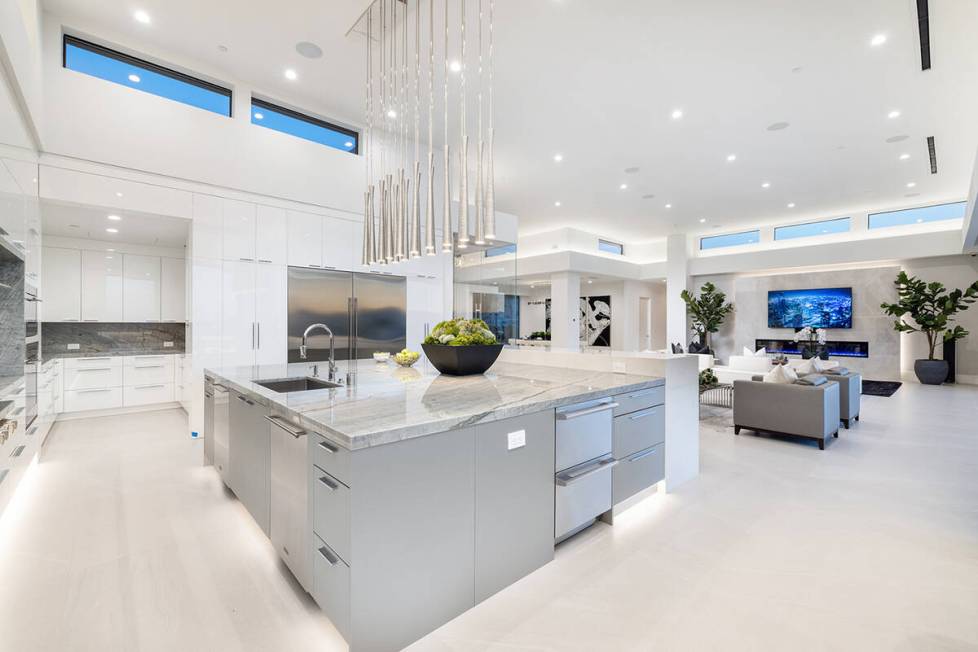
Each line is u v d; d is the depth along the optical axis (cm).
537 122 525
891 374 951
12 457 279
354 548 148
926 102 475
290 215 474
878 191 799
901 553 229
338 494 156
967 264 879
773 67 412
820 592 196
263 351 454
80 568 209
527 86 445
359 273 526
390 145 555
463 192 256
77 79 362
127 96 384
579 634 169
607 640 166
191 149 414
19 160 290
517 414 201
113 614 177
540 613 182
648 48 384
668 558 224
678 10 338
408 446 162
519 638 167
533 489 211
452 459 176
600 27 357
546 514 218
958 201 842
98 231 481
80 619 173
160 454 386
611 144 589
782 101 475
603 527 258
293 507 194
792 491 315
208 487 310
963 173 699
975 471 359
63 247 522
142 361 562
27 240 313
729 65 409
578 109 493
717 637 167
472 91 453
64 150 355
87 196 364
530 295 1512
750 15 344
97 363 531
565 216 985
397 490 159
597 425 249
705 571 212
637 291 1333
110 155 375
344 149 534
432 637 168
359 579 149
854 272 995
